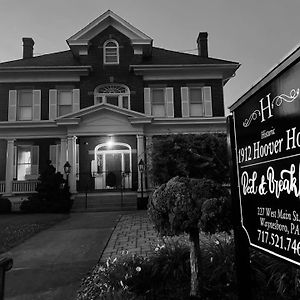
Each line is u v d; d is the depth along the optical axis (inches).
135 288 154.8
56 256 247.0
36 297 162.4
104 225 387.9
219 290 144.3
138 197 595.5
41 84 767.7
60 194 584.4
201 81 775.7
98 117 671.8
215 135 253.1
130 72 778.8
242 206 112.5
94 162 745.0
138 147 663.1
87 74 768.3
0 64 777.6
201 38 901.2
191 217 136.5
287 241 85.8
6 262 94.5
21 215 538.0
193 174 246.1
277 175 90.3
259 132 100.1
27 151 764.6
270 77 91.4
